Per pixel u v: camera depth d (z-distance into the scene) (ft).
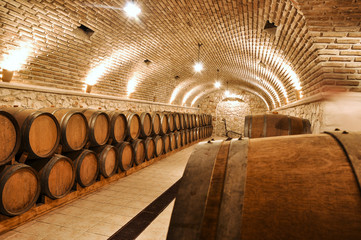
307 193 2.74
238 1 14.75
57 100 18.44
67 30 15.87
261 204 2.79
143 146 20.11
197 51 26.68
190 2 15.83
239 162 3.28
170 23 19.10
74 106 20.31
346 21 11.61
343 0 10.67
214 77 41.55
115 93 26.55
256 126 13.24
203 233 2.75
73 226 9.49
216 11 16.84
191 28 20.24
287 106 27.48
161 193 13.80
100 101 23.97
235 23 18.04
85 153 12.72
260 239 2.58
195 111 56.13
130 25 18.49
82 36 17.35
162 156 24.72
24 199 9.21
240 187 2.95
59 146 11.43
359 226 2.43
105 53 20.63
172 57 27.78
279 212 2.69
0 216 8.62
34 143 9.95
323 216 2.56
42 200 10.56
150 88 33.42
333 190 2.70
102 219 10.20
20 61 14.78
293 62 18.20
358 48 12.39
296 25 13.15
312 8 11.32
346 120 13.41
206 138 47.37
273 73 26.18
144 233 9.02
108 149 14.76
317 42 12.76
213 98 55.67
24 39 14.06
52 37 15.48
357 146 3.07
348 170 2.84
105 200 12.50
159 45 23.58
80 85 20.97
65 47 16.92
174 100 44.21
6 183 8.46
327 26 12.01
